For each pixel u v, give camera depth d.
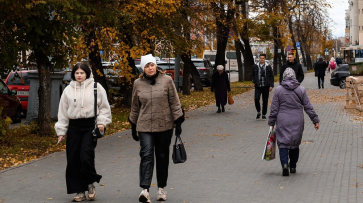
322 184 7.88
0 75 13.69
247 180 8.27
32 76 18.28
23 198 7.31
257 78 16.94
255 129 14.87
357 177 8.30
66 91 7.11
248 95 29.94
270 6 35.88
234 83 43.84
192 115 19.30
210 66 41.88
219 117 18.34
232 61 78.50
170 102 7.09
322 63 34.53
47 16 12.34
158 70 7.10
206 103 24.58
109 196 7.38
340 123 15.73
